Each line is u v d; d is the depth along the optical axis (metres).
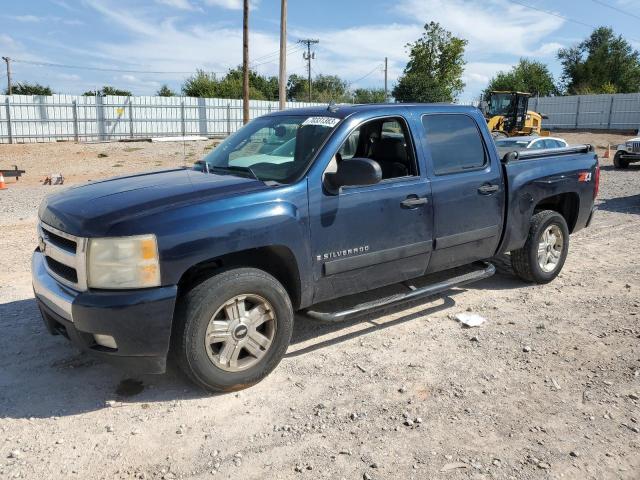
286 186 3.85
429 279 5.84
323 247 4.02
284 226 3.74
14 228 9.07
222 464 2.97
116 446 3.12
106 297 3.29
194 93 54.19
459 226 4.88
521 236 5.52
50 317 3.76
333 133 4.16
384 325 4.86
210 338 3.54
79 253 3.34
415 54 41.91
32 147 30.06
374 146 4.87
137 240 3.28
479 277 5.16
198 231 3.41
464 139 5.01
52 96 34.34
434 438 3.20
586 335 4.64
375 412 3.47
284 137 4.43
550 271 5.93
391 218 4.36
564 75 70.75
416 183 4.53
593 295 5.64
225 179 3.98
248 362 3.73
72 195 3.95
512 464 2.97
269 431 3.27
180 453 3.07
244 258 3.89
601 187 14.54
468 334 4.67
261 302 3.74
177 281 3.38
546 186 5.64
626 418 3.42
